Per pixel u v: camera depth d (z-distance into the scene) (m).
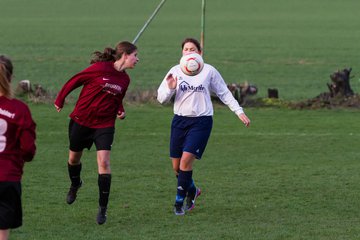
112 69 27.75
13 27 162.12
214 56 116.69
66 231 26.33
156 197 31.64
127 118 53.09
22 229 26.50
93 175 36.06
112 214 28.80
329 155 41.56
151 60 109.31
